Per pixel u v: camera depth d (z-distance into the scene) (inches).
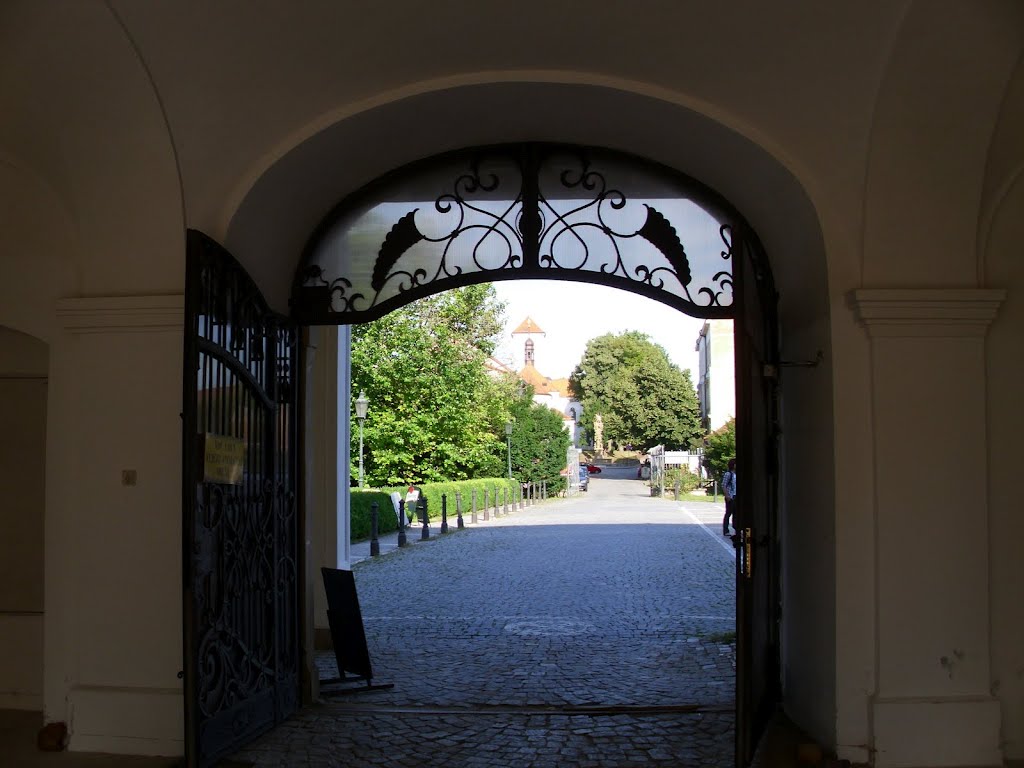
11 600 262.8
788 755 221.1
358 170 253.9
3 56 198.4
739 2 193.3
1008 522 217.6
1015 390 219.3
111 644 227.9
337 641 297.9
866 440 216.8
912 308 214.1
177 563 226.2
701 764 215.5
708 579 547.5
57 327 237.5
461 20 202.7
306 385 268.8
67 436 235.9
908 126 207.3
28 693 260.2
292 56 210.1
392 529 946.7
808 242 227.9
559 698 275.9
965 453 215.3
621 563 637.3
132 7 190.9
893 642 212.8
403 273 262.5
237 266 221.6
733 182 242.5
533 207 258.5
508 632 385.1
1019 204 218.7
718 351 1998.0
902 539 213.9
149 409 228.2
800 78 208.2
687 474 1760.6
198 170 223.1
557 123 242.5
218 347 210.7
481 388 1221.7
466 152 260.1
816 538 229.1
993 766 209.5
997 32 187.0
